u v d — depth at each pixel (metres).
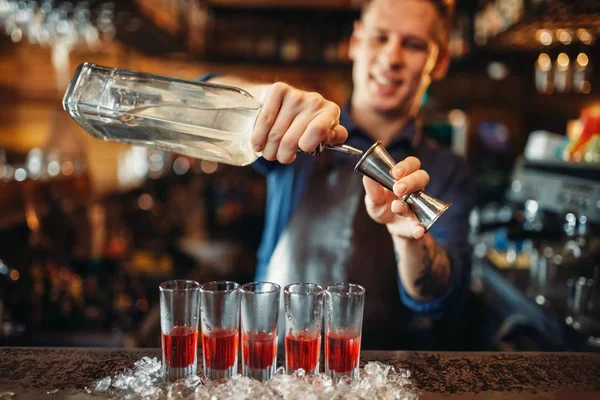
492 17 3.02
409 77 1.71
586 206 2.03
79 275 2.50
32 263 2.38
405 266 1.30
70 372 0.94
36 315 2.14
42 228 2.65
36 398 0.84
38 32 2.78
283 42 5.08
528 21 2.19
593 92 3.57
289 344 0.90
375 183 1.09
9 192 2.37
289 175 1.80
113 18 2.72
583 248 2.02
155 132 1.04
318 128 0.93
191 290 0.90
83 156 4.01
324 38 5.11
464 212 1.72
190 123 1.00
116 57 4.36
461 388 0.90
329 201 1.73
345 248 1.70
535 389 0.90
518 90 4.36
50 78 3.87
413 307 1.50
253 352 0.89
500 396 0.87
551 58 2.94
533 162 2.65
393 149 1.79
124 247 3.30
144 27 2.97
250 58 4.97
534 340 2.01
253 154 1.06
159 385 0.90
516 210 2.81
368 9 1.75
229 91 0.98
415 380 0.93
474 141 4.38
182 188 5.22
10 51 3.66
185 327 0.90
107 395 0.85
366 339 1.71
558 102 4.21
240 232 5.18
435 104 4.66
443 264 1.40
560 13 2.02
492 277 2.45
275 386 0.84
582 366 0.99
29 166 3.05
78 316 2.17
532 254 2.31
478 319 2.66
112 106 0.99
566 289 2.10
